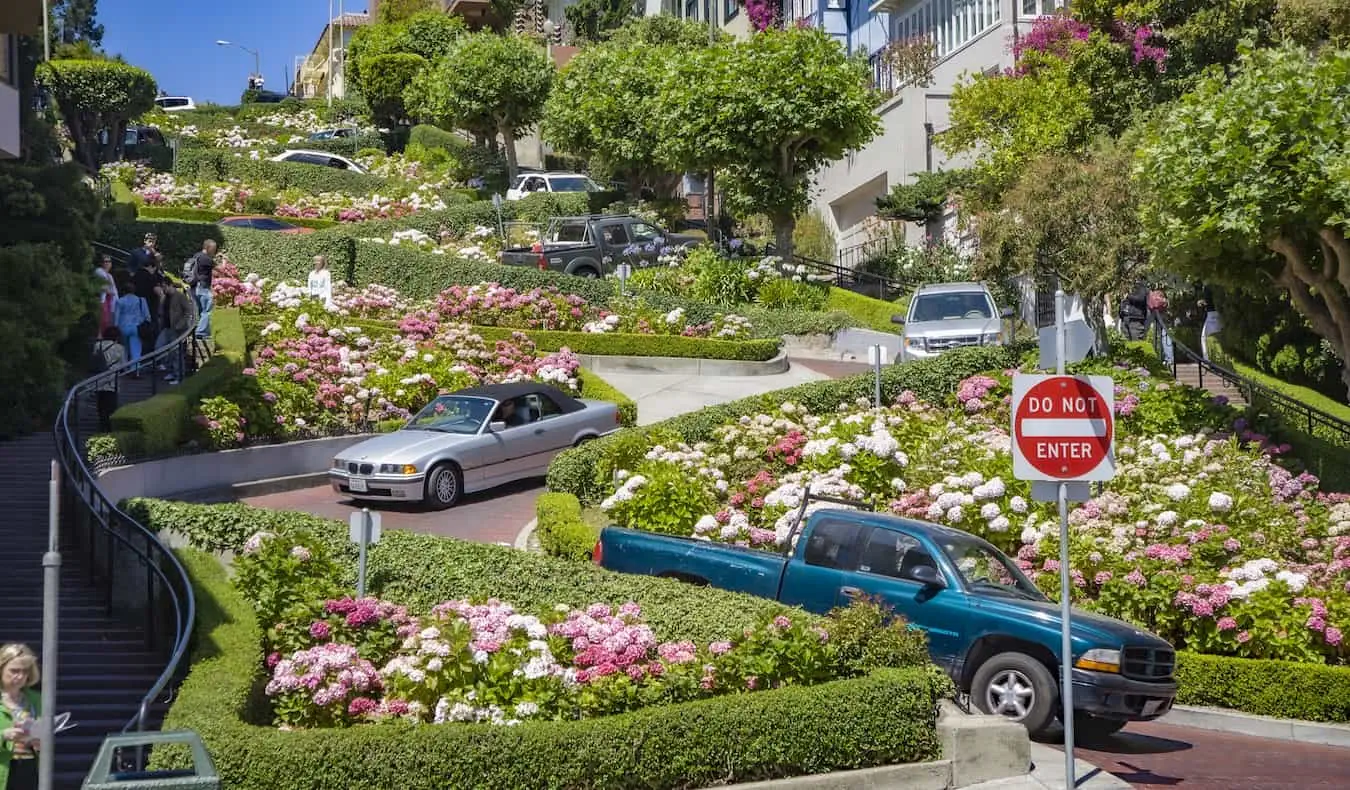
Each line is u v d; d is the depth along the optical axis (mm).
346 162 57469
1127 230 25703
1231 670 14430
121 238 36594
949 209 42688
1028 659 12250
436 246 41219
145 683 11766
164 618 12414
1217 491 18453
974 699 12398
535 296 31844
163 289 25406
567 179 54219
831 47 39188
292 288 30625
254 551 12641
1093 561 16172
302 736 9234
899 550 13125
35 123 30766
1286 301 31031
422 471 20297
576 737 9641
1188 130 22594
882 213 44219
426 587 13836
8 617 13305
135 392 23359
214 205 48875
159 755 8969
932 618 12664
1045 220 25922
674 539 14281
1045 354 11641
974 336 27625
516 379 25797
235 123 80312
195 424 21141
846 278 42375
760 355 30844
